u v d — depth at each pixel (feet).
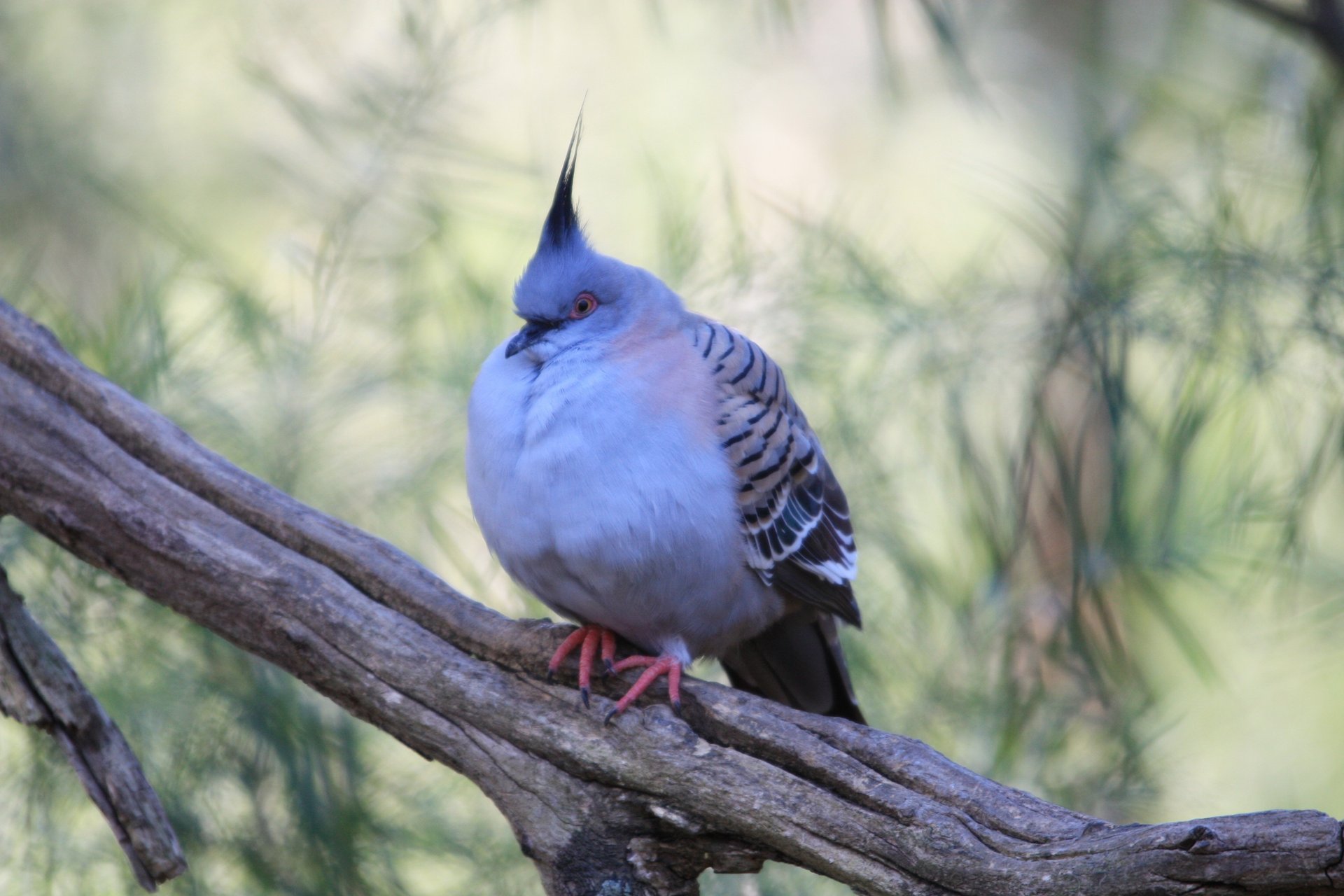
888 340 29.60
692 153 37.70
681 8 39.70
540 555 22.17
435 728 21.62
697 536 21.94
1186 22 33.09
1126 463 27.45
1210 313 27.48
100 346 29.17
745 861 20.11
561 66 38.68
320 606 22.21
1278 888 16.17
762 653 26.21
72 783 27.61
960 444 28.73
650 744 20.39
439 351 30.81
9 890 27.48
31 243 43.32
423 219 31.01
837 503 25.27
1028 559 30.94
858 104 46.26
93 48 45.19
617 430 21.66
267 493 23.40
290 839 28.30
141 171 44.01
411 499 29.48
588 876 20.48
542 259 22.91
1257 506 27.30
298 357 29.76
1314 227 27.86
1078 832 17.88
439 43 32.32
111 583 27.78
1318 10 29.50
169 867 22.04
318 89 34.45
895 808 18.92
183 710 27.96
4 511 23.53
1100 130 32.17
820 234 30.78
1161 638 33.78
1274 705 36.04
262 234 42.52
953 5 33.04
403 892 28.02
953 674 29.76
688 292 30.55
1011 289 29.89
